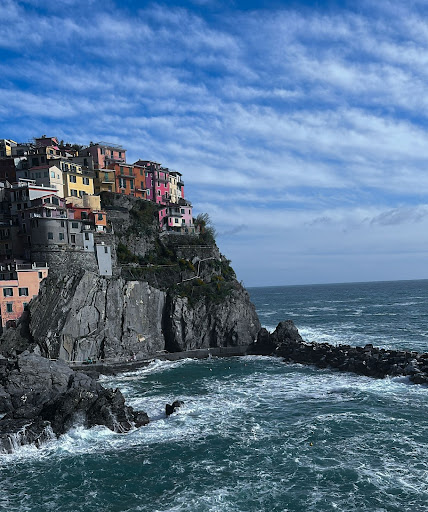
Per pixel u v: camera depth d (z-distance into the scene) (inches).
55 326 3122.5
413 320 5738.2
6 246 3673.7
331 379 2827.3
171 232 4694.9
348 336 4589.1
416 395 2367.1
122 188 4854.8
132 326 3538.4
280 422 2071.9
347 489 1460.4
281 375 3009.4
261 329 4008.4
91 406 2084.2
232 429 2009.1
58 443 1908.2
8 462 1754.4
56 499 1481.3
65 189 4224.9
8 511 1421.0
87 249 3747.5
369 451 1720.0
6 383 2393.0
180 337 3747.5
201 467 1657.2
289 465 1640.0
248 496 1443.2
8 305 3186.5
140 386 2817.4
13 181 4269.2
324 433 1909.4
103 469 1674.5
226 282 4185.5
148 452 1803.6
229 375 3053.6
